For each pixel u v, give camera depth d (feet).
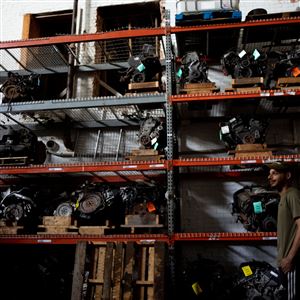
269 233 10.22
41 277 12.25
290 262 8.06
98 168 11.51
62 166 11.69
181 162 11.11
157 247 9.34
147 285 9.38
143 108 13.61
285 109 13.30
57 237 11.05
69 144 14.84
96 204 11.37
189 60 12.52
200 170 13.76
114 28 17.31
